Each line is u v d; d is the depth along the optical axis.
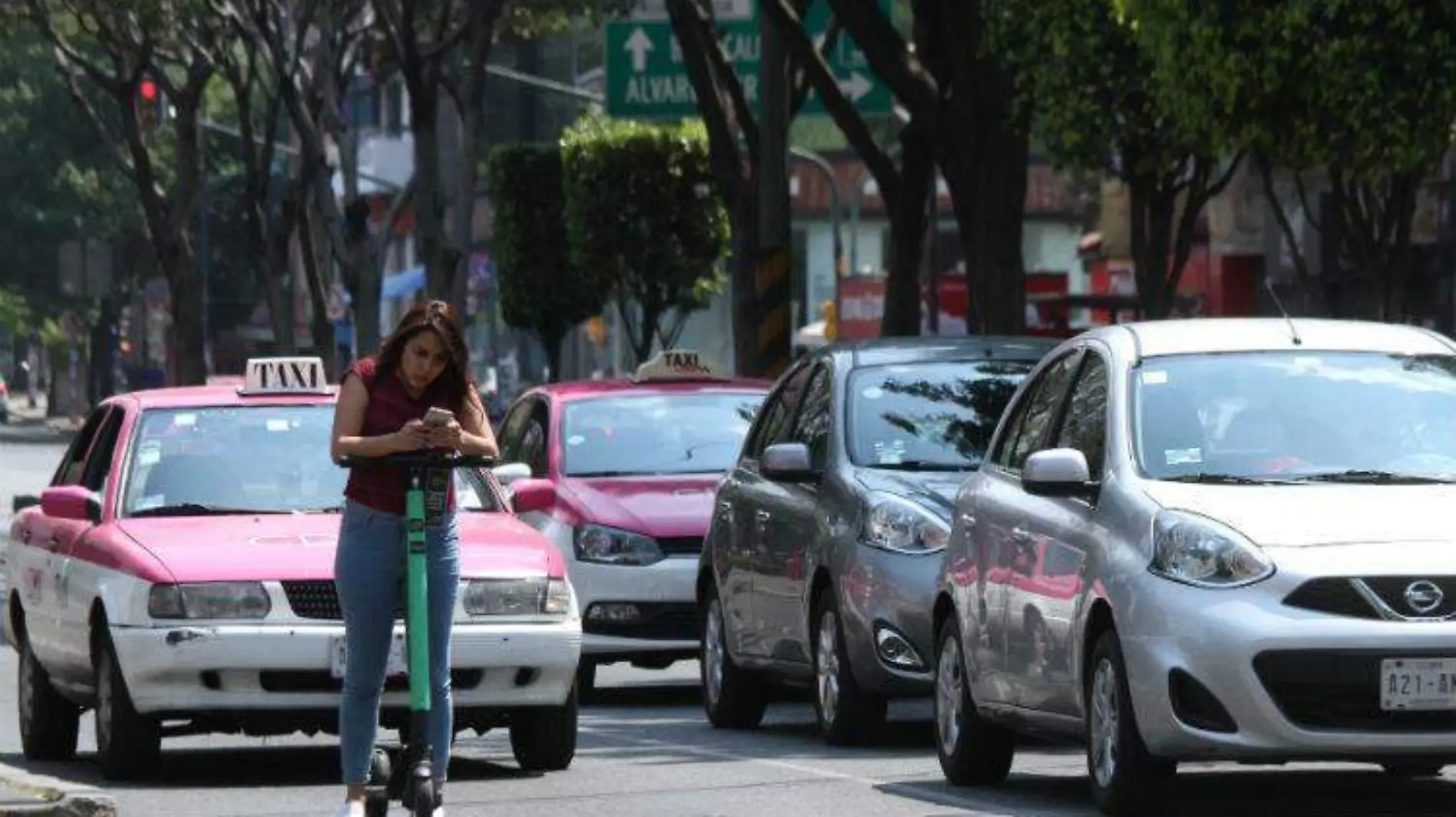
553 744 32.00
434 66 77.56
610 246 101.62
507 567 30.95
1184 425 27.14
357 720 23.16
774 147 65.25
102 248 92.06
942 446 35.97
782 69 65.25
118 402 34.50
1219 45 47.12
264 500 32.62
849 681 34.88
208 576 30.28
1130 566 25.61
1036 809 27.70
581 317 111.38
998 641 28.81
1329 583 24.67
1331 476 26.67
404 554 22.88
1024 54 59.56
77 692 33.19
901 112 101.12
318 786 31.03
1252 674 24.52
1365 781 29.25
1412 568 24.67
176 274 99.50
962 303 112.62
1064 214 164.62
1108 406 27.62
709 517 43.41
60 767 33.75
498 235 111.75
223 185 194.00
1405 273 55.94
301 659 30.08
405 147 181.62
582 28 158.38
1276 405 27.36
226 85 187.62
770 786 30.62
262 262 95.56
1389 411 27.36
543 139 164.38
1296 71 47.16
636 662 45.22
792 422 38.31
